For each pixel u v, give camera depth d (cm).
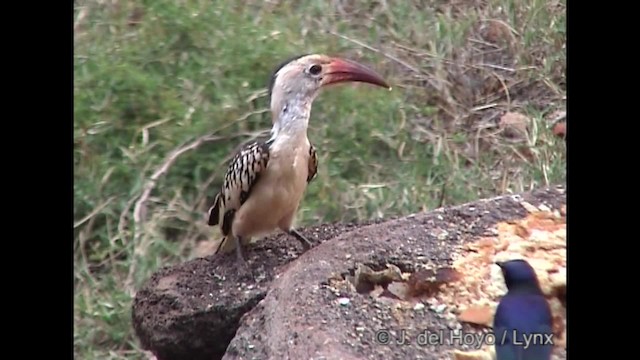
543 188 744
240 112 1034
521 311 601
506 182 1007
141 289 749
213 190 1002
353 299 629
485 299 634
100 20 1110
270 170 743
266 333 612
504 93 1108
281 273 698
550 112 1082
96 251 977
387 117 1062
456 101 1102
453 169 1023
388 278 648
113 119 1028
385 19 1165
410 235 679
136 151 1008
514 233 682
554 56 1115
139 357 897
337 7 1173
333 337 592
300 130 748
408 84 1109
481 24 1151
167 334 714
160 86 1049
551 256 664
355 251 666
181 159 1009
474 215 696
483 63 1126
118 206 990
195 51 1084
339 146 1031
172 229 988
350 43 1124
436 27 1145
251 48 1074
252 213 756
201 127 1021
